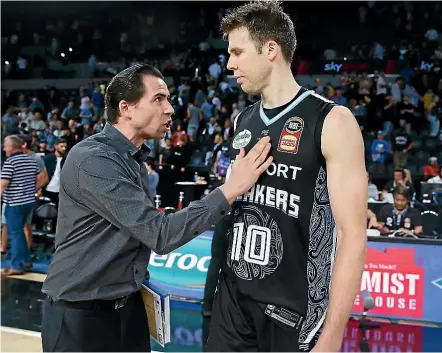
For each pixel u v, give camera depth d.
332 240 1.39
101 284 1.65
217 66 12.30
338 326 1.24
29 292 4.56
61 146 6.79
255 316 1.41
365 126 9.98
